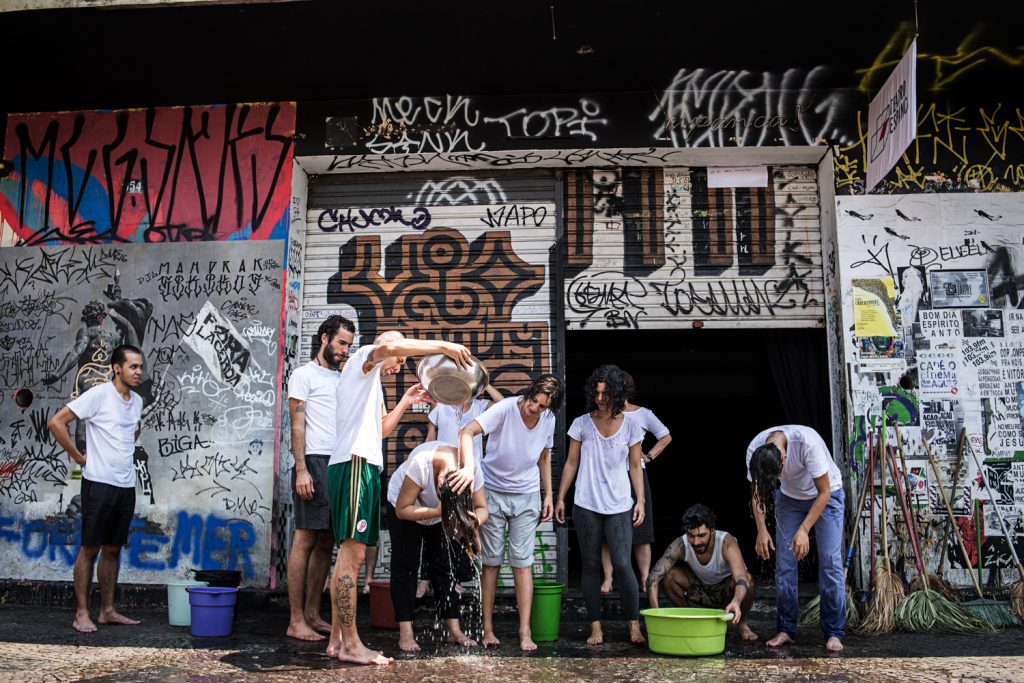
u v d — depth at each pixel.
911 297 6.00
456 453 4.60
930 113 6.21
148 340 6.36
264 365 6.23
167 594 5.89
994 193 6.11
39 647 4.53
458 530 4.24
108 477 5.04
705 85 6.24
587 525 4.84
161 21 5.46
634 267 6.44
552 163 6.51
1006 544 5.73
